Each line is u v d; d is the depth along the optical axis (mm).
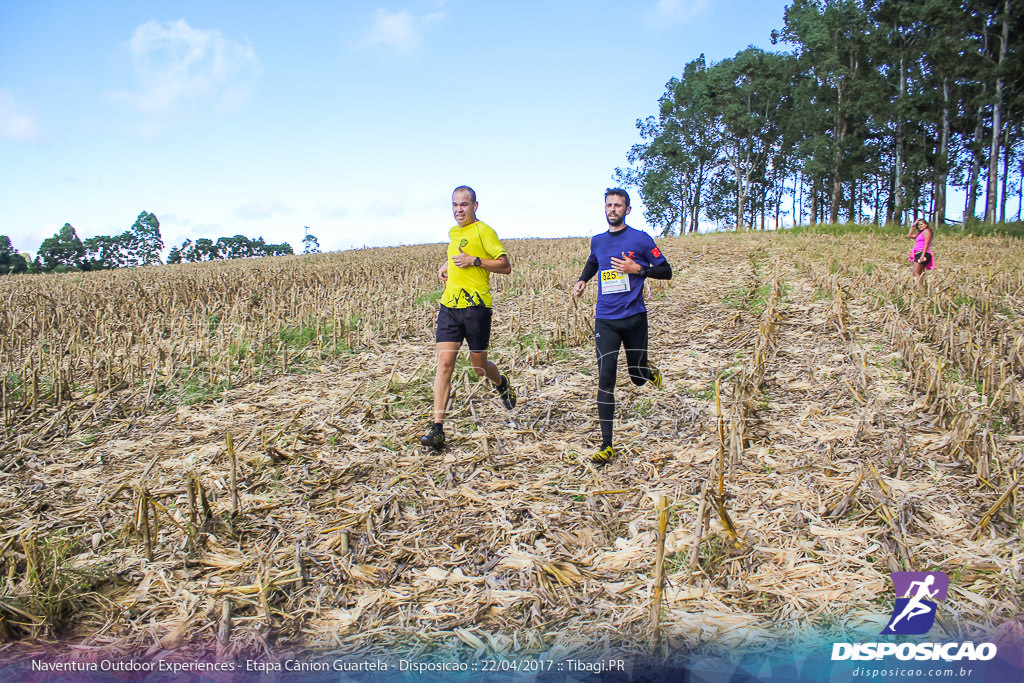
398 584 2980
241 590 2896
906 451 4070
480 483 3982
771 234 26484
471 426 4957
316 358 7453
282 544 3309
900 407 4930
